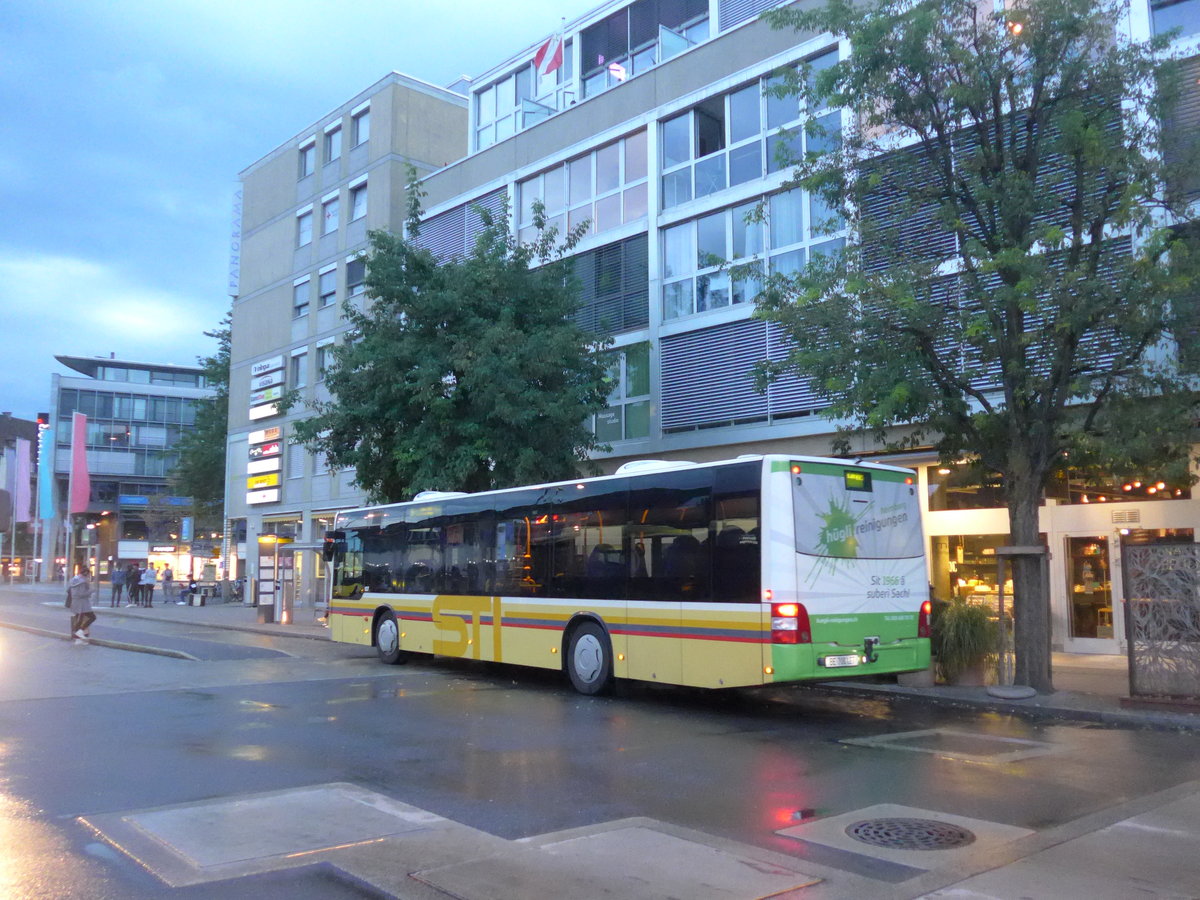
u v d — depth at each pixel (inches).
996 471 524.4
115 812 258.4
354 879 203.2
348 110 1364.4
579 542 517.7
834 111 742.5
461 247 1080.8
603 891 194.4
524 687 543.5
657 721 426.6
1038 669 481.4
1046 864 213.5
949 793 287.3
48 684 543.2
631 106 903.1
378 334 788.0
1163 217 478.6
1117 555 627.8
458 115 1349.7
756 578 422.6
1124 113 484.4
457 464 743.1
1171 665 433.7
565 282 856.3
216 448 1911.9
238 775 306.0
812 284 497.7
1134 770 322.0
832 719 438.9
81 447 2222.0
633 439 877.2
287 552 1063.6
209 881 202.8
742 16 876.0
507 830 244.8
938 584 695.1
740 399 789.9
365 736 378.9
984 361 499.5
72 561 2623.0
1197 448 555.2
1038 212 489.7
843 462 446.6
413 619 637.3
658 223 867.4
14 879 203.8
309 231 1439.5
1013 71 490.0
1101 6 495.5
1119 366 460.1
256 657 706.8
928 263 490.0
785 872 206.4
